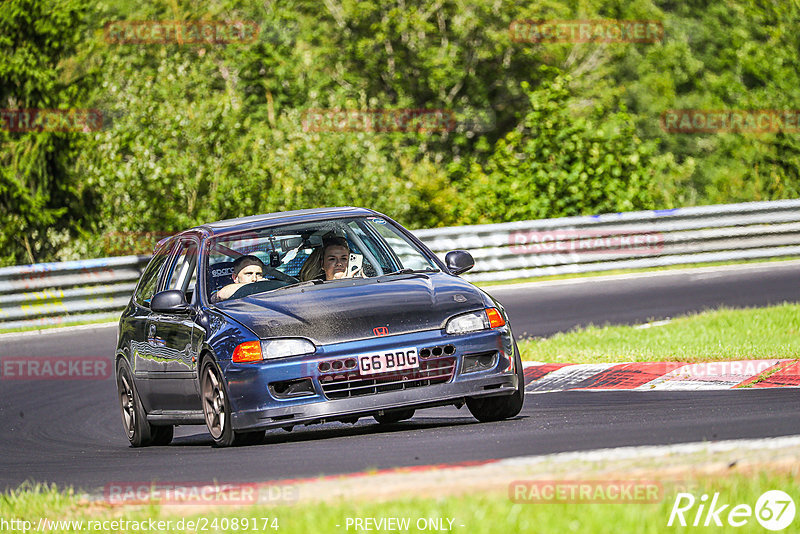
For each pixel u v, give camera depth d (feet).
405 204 284.82
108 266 206.90
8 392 138.82
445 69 410.72
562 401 98.17
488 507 47.50
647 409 83.76
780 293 172.76
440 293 81.41
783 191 349.00
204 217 279.69
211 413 81.25
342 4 420.77
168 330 88.48
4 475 83.97
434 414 101.81
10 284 197.67
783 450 55.16
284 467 67.46
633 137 278.87
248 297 84.12
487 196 278.26
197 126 285.02
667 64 448.24
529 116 279.90
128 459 84.23
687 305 168.25
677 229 223.51
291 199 281.33
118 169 278.46
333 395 75.77
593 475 52.49
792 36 417.69
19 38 334.03
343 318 77.77
